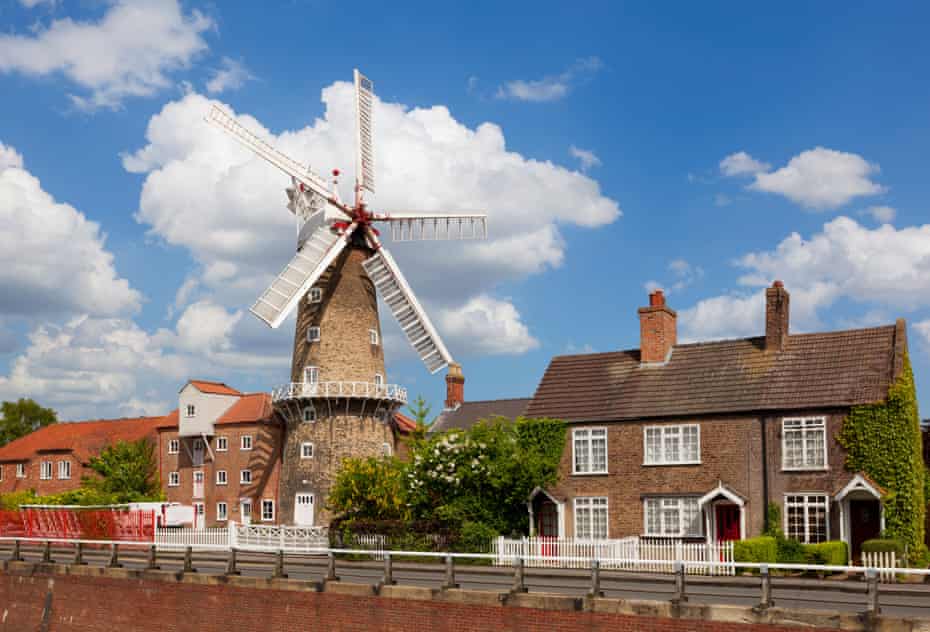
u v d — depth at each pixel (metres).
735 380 42.12
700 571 35.84
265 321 55.59
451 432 45.53
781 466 39.44
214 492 68.88
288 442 59.75
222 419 69.38
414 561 41.72
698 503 40.78
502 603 24.62
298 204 60.78
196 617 31.08
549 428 44.34
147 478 71.50
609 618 22.95
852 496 38.00
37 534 49.78
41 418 108.06
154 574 32.53
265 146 57.62
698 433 41.44
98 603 34.16
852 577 34.31
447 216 59.97
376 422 59.25
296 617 28.56
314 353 58.47
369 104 62.06
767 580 21.27
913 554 36.59
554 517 44.16
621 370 45.75
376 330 60.22
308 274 57.06
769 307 42.88
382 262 59.84
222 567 36.84
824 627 20.25
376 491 47.06
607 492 42.84
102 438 77.31
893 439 37.41
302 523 57.44
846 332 41.56
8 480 80.38
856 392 38.69
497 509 43.47
